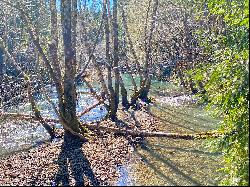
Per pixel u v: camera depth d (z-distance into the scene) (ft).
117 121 89.86
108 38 93.71
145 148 68.39
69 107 72.08
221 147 46.42
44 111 96.02
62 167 59.98
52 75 70.33
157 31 142.82
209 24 95.61
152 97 122.11
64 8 68.33
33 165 61.36
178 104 109.91
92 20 126.41
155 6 111.65
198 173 55.21
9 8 102.73
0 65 107.76
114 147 69.26
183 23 140.36
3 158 65.87
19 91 97.14
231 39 45.93
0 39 75.77
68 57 70.13
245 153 42.93
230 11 46.42
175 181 52.85
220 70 44.52
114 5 94.99
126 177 55.26
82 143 72.02
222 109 46.29
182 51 143.64
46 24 105.19
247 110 42.57
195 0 96.32
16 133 80.79
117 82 94.02
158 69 162.09
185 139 72.59
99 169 58.75
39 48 68.49
